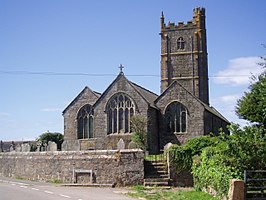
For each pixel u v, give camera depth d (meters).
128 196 23.80
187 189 27.69
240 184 18.00
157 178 30.03
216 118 62.06
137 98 51.78
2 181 35.44
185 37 73.06
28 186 30.45
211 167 22.33
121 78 53.19
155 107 53.06
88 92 57.22
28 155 37.75
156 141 53.00
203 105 52.03
